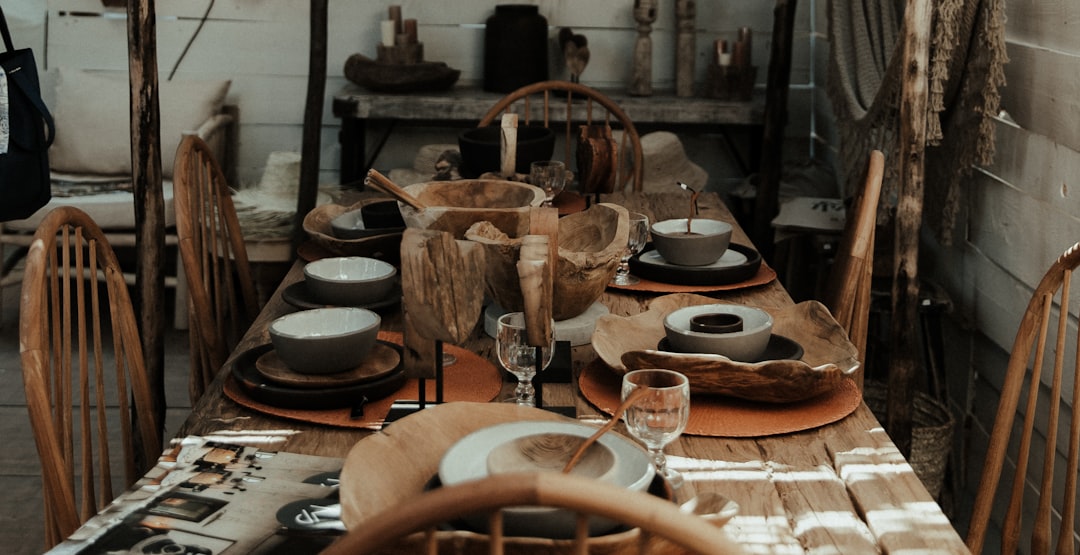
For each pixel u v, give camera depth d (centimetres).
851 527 125
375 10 508
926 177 303
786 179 477
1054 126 242
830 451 145
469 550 99
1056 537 246
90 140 466
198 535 118
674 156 451
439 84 480
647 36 486
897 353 263
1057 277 173
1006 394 179
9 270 448
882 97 294
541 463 113
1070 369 236
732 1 508
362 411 152
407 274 136
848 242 226
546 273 132
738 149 521
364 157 505
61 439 155
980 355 300
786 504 130
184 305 437
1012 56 270
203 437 146
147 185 250
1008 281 273
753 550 120
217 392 163
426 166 459
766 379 151
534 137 276
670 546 99
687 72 489
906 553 119
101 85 472
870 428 152
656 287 215
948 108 282
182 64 512
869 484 136
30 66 252
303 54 512
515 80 479
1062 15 238
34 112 253
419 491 115
